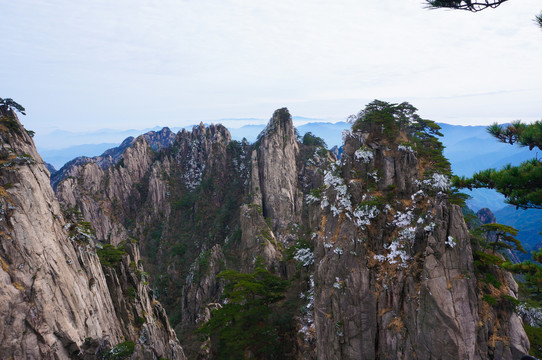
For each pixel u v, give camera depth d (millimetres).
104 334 66312
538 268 23438
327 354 47688
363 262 48219
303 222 150125
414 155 54094
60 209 77562
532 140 16312
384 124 59625
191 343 96250
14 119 75625
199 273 133250
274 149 171875
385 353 44594
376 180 54875
